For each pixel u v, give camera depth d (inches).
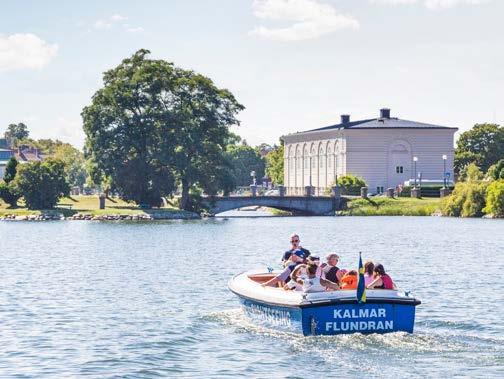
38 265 2913.4
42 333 1595.7
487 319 1699.1
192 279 2427.4
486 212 6663.4
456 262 2967.5
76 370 1325.0
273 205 7283.5
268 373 1291.8
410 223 5885.8
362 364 1309.1
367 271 1505.9
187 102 6717.5
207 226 5575.8
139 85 6648.6
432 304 1904.5
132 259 3127.5
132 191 6599.4
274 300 1489.9
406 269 2719.0
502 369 1282.0
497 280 2374.5
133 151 6688.0
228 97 6761.8
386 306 1425.9
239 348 1438.2
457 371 1272.1
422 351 1375.5
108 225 5748.0
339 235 4603.8
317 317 1416.1
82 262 3016.7
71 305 1930.4
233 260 3085.6
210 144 6702.8
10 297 2066.9
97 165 6633.9
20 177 6811.0
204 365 1347.2
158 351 1440.7
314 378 1259.2
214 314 1763.0
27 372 1314.0
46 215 6589.6
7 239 4392.2
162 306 1907.0
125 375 1296.8
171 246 3809.1
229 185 6761.8
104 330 1619.1
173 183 6643.7
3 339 1542.8
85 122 6633.9
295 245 1707.7
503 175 7209.6
